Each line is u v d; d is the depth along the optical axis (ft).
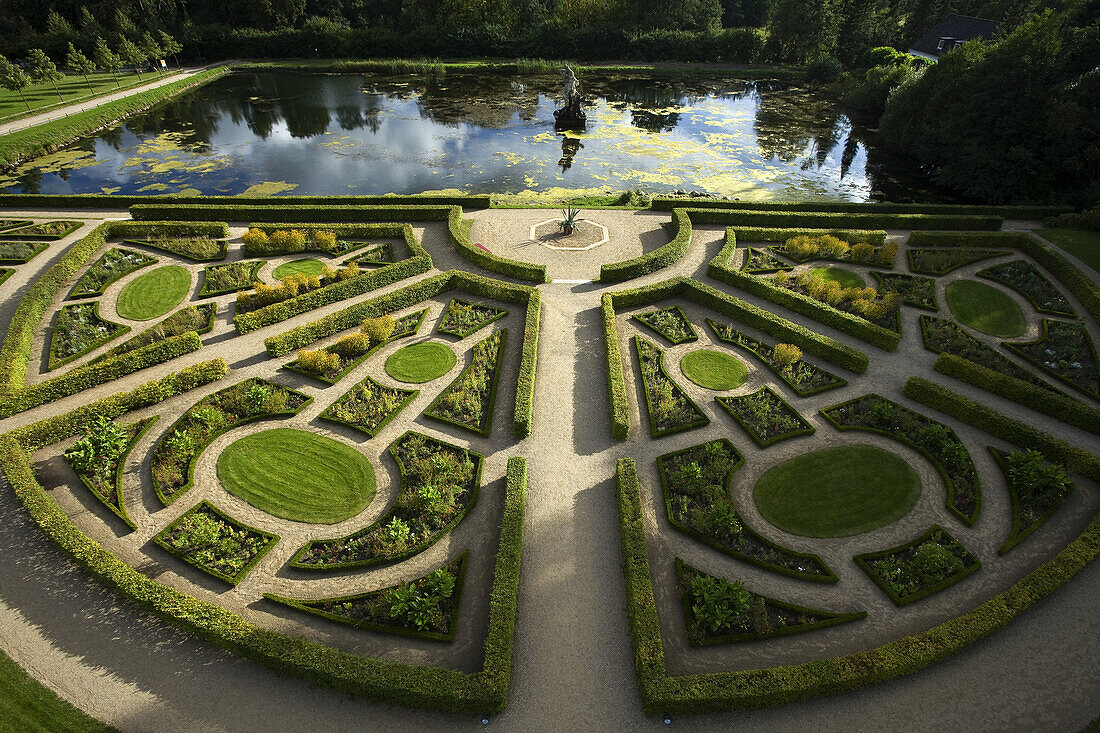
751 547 69.31
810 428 85.51
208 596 63.31
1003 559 67.92
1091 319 110.11
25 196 153.99
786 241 136.46
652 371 96.48
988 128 176.96
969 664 57.00
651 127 242.99
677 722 53.06
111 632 59.21
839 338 106.52
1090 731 51.67
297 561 66.49
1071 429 85.66
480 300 116.26
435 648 58.90
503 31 354.95
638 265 123.13
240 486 76.07
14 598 62.03
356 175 191.83
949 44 287.28
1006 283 121.80
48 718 52.08
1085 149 161.38
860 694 54.70
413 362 99.55
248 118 253.03
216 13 369.91
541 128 238.68
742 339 105.19
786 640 59.77
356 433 85.20
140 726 51.88
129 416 86.17
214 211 146.72
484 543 69.41
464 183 185.47
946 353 97.19
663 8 361.10
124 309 111.86
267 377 95.50
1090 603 62.34
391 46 350.64
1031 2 260.42
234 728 51.93
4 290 116.88
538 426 86.53
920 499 75.56
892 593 63.62
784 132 240.32
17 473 73.36
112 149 214.28
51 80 261.85
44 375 95.45
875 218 146.10
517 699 54.60
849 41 338.13
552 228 148.05
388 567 66.69
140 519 71.36
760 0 404.16
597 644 59.41
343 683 53.31
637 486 73.87
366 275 118.21
